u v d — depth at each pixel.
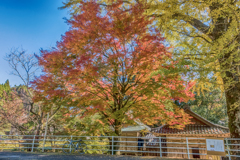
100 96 11.42
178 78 9.45
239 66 8.86
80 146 11.73
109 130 13.77
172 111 11.72
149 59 9.11
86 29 9.01
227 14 8.00
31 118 20.89
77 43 9.02
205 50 8.12
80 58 8.65
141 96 11.35
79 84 9.43
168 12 8.78
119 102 11.69
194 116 15.48
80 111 12.12
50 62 9.29
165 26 9.68
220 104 26.91
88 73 9.06
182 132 14.56
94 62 9.33
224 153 8.41
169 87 10.26
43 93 10.15
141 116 10.55
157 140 20.14
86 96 9.92
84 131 14.94
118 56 9.01
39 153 11.12
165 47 9.39
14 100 21.17
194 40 8.85
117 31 8.87
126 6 12.05
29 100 17.41
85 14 9.15
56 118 19.12
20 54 16.89
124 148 19.52
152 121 13.05
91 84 10.51
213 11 7.94
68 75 8.98
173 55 8.84
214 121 27.23
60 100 11.02
